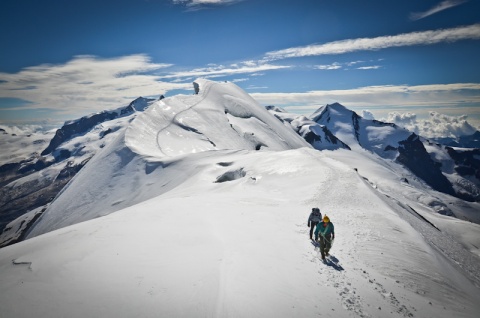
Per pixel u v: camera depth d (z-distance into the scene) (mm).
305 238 15070
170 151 98938
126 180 79000
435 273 13117
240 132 133125
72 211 78938
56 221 78250
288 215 19625
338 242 14742
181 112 129750
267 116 179375
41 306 8367
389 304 9891
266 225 16797
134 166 83188
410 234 16859
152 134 106750
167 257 11367
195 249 12242
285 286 9742
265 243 13617
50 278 9812
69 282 9539
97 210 71812
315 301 9164
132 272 10141
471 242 43219
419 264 13500
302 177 33094
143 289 9094
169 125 116875
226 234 14516
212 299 8555
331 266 11898
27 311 8172
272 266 11086
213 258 11305
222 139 120062
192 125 122062
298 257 12352
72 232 14930
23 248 13516
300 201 24188
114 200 72500
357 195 24531
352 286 10508
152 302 8469
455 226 49438
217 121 133250
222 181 47156
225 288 9125
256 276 10125
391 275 12148
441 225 49625
